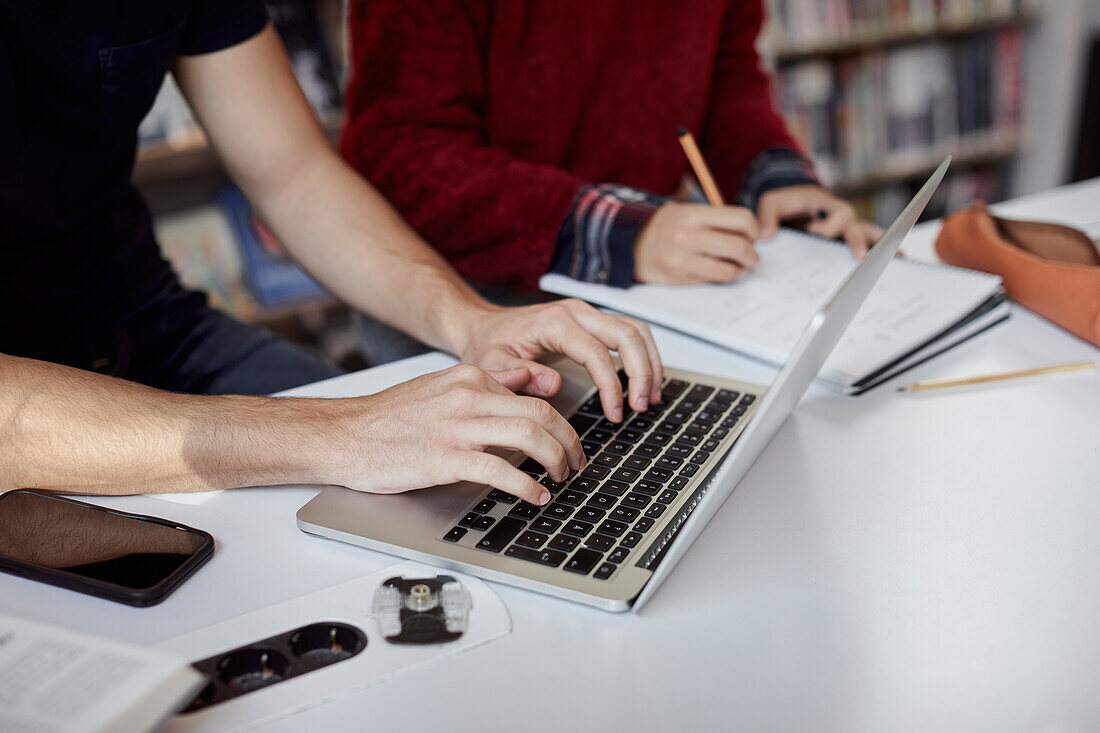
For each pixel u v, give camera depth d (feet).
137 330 3.51
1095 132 9.64
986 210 3.25
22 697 1.37
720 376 2.66
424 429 2.06
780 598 1.76
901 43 9.20
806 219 3.93
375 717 1.51
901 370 2.64
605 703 1.53
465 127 3.84
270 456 2.11
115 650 1.46
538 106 4.07
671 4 4.16
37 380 2.14
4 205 3.04
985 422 2.36
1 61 2.80
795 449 2.27
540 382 2.37
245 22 3.30
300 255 3.40
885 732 1.46
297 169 3.39
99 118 3.11
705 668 1.60
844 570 1.83
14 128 2.91
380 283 3.14
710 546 1.91
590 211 3.31
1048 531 1.93
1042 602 1.73
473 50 3.85
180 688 1.40
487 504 2.02
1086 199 3.97
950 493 2.07
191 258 7.41
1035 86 10.07
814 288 3.08
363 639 1.67
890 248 2.06
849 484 2.11
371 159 3.79
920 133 9.53
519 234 3.46
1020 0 9.71
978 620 1.69
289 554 1.93
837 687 1.55
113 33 2.99
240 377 3.49
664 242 3.15
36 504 2.06
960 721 1.48
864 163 9.20
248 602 1.78
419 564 1.88
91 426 2.09
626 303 3.05
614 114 4.29
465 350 2.75
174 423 2.12
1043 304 2.86
